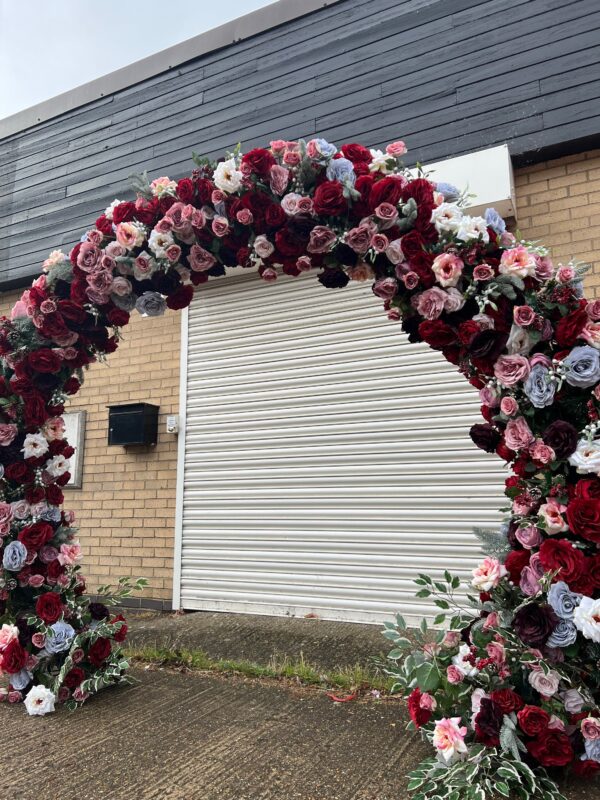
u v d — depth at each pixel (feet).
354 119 15.08
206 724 8.50
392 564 13.92
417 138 14.20
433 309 7.30
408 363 14.39
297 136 15.80
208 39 17.62
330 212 7.78
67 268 9.48
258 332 16.34
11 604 9.78
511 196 12.70
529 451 6.93
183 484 16.66
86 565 17.65
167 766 7.23
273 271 8.84
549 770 6.79
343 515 14.58
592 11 12.79
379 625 13.78
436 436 13.87
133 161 18.48
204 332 17.11
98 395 18.39
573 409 6.95
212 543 16.06
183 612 16.06
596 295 12.39
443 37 14.32
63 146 20.06
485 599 7.34
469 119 13.69
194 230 8.86
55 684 9.14
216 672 11.07
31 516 9.86
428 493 13.76
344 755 7.45
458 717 6.85
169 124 17.99
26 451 9.71
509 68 13.43
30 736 8.20
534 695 6.80
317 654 11.94
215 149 17.01
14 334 9.75
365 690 9.94
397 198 7.58
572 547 6.51
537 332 6.96
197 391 16.92
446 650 7.48
